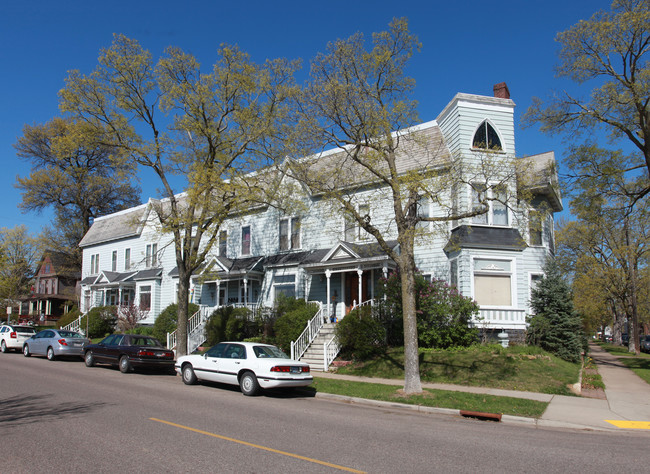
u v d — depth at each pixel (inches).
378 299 769.6
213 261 895.7
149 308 1278.3
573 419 406.3
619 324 2030.0
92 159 1893.5
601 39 737.0
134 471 231.9
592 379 629.0
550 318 755.4
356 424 371.6
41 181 1830.7
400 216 538.0
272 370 503.5
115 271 1504.7
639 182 846.5
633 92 733.9
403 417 418.0
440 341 702.5
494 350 679.7
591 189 823.1
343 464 254.4
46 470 232.1
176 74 755.4
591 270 1562.5
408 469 249.0
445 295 709.9
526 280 838.5
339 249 847.1
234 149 781.3
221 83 759.1
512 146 814.5
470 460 270.5
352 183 617.3
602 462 273.4
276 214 1059.3
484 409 438.3
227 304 1090.7
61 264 2265.0
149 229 1380.4
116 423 341.4
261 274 1037.2
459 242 713.0
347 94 558.9
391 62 557.0
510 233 772.6
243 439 303.6
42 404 418.0
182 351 764.6
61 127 1827.0
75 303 1897.1
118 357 716.0
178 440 295.1
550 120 829.2
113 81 751.1
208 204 740.0
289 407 446.9
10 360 837.2
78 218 2021.4
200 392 526.0
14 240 1914.4
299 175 644.7
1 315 1975.9
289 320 810.2
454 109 815.7
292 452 275.9
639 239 1334.9
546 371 599.2
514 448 303.9
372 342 726.5
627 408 457.1
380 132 553.0
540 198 864.3
